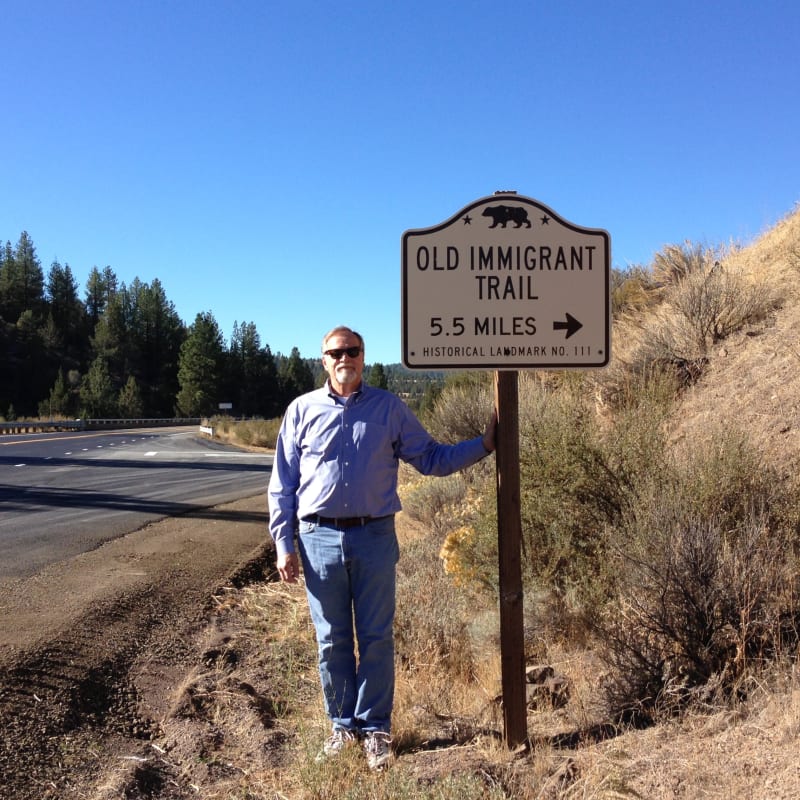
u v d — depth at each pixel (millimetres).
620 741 3545
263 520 11508
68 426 56875
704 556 4195
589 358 3822
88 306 140375
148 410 114562
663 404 6812
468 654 5059
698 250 13461
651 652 4094
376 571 3742
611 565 5082
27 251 125438
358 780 3365
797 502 4922
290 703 4504
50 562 8008
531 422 6215
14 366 100938
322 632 3824
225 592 7086
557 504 5605
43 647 5055
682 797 2957
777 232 12758
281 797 3377
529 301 3824
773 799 2814
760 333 9148
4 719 4043
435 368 3814
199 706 4508
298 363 145125
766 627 4043
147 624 5949
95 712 4387
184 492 15273
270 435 44219
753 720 3467
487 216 3828
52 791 3516
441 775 3330
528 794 3139
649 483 5250
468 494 8406
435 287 3824
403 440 3863
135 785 3561
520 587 3732
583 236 3836
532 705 4328
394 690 4160
